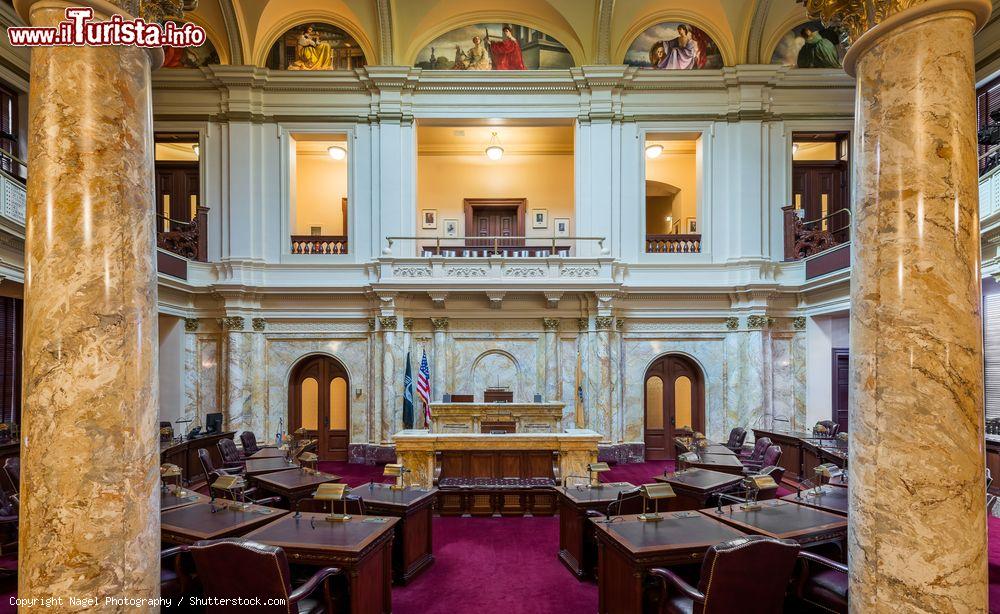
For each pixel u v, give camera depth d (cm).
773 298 1178
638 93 1208
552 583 535
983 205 744
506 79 1191
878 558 264
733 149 1198
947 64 269
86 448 246
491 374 1195
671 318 1203
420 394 1064
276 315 1188
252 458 802
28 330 254
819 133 1214
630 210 1202
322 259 1188
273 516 480
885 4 282
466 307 1187
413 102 1202
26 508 247
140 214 273
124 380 258
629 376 1206
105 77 264
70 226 253
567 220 1466
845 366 1148
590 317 1173
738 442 1019
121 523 252
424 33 1224
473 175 1481
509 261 1163
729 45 1207
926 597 250
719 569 327
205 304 1175
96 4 262
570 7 1188
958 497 253
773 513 480
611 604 438
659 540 411
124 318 260
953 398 257
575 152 1215
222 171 1181
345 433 1211
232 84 1173
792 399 1178
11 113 902
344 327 1201
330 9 1200
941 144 266
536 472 787
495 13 1220
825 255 1072
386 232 1188
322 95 1198
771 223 1202
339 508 537
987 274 751
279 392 1195
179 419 1134
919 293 263
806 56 1209
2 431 837
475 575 554
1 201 710
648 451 1219
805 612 421
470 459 785
